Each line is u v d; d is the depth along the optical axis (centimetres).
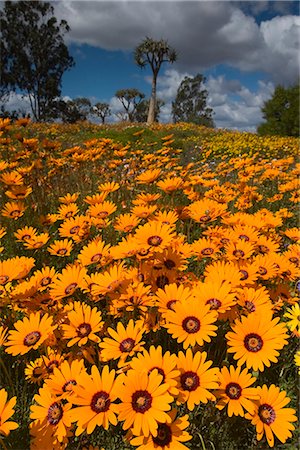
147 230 237
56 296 228
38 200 486
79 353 205
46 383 183
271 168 712
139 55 4231
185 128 2072
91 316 203
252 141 1553
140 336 187
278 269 246
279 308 235
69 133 1858
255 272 235
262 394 174
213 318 181
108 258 245
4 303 236
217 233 301
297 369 227
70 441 189
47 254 374
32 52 5294
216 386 161
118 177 598
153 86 4384
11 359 240
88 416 151
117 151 628
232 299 193
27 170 499
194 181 477
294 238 342
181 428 152
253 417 164
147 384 151
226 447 191
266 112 3012
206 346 228
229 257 252
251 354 177
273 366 230
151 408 147
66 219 334
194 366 167
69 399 161
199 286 203
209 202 324
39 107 5481
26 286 244
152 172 354
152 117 4400
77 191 555
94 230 383
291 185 542
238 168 702
